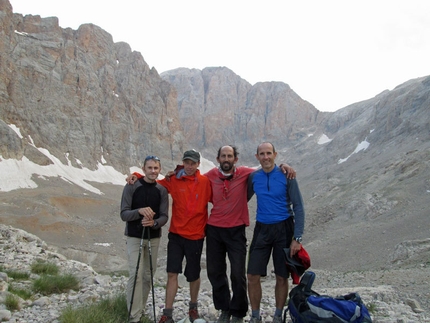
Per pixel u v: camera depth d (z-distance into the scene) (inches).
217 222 285.9
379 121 6776.6
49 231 2214.6
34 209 2461.9
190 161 290.0
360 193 3105.3
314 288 776.9
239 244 283.0
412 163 3176.7
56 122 4394.7
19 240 725.3
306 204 3715.6
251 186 289.9
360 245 1804.9
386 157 4766.2
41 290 394.9
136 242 287.9
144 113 6166.3
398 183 2903.5
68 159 4249.5
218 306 288.0
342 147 7455.7
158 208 293.4
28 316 304.3
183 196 291.4
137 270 278.5
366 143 6530.5
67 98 4719.5
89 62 5452.8
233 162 287.3
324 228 2652.6
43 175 3577.8
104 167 4704.7
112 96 5497.1
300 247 267.4
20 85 4163.4
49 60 4788.4
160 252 1867.6
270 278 959.6
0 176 3132.4
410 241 1411.2
